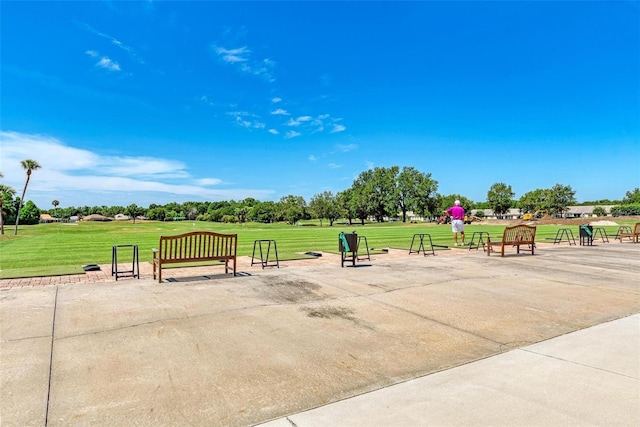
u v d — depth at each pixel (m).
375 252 14.39
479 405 3.26
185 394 3.47
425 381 3.75
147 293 7.27
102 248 17.05
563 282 8.55
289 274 9.43
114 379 3.75
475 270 10.05
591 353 4.44
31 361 4.12
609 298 7.12
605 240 20.56
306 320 5.73
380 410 3.20
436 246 16.67
